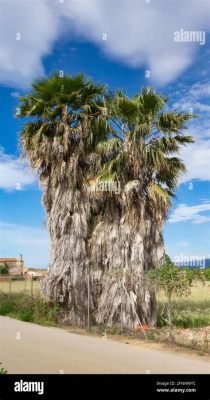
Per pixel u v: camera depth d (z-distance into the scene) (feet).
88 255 57.00
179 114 55.88
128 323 51.70
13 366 29.04
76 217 57.00
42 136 58.75
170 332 42.19
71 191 57.82
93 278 56.18
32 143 59.21
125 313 51.96
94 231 57.47
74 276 55.47
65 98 59.41
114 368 28.94
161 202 54.29
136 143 55.01
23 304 59.21
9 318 55.42
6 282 130.21
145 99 55.47
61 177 57.98
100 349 35.65
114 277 53.67
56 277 56.03
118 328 49.52
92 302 55.88
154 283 45.01
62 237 56.95
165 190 56.34
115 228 55.98
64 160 58.75
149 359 32.14
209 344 40.75
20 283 124.16
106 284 54.19
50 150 58.34
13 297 67.41
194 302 74.13
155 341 42.39
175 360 32.19
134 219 54.49
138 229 54.49
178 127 55.88
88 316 51.24
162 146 55.42
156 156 54.80
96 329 49.16
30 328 46.70
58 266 56.29
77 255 56.08
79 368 28.73
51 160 58.85
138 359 31.99
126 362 30.83
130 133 55.98
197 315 62.18
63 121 58.90
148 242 54.65
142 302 52.70
